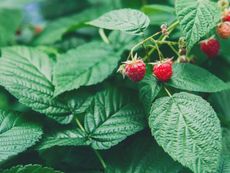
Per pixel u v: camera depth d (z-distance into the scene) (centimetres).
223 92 56
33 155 49
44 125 48
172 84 47
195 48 56
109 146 45
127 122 47
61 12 81
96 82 50
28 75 50
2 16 70
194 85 46
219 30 48
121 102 49
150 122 44
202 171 41
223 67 58
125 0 66
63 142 46
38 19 81
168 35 49
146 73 48
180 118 44
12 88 48
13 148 44
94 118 48
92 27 65
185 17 45
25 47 54
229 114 55
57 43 65
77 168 50
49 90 49
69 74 50
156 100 45
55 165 50
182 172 47
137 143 48
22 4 81
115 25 47
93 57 53
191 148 42
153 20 56
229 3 49
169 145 43
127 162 47
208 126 43
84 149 51
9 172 43
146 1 66
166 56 53
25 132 46
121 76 55
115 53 54
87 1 80
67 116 48
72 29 62
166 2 66
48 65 52
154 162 46
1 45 67
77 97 49
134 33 47
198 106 45
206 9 46
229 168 46
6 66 50
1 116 47
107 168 47
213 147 42
